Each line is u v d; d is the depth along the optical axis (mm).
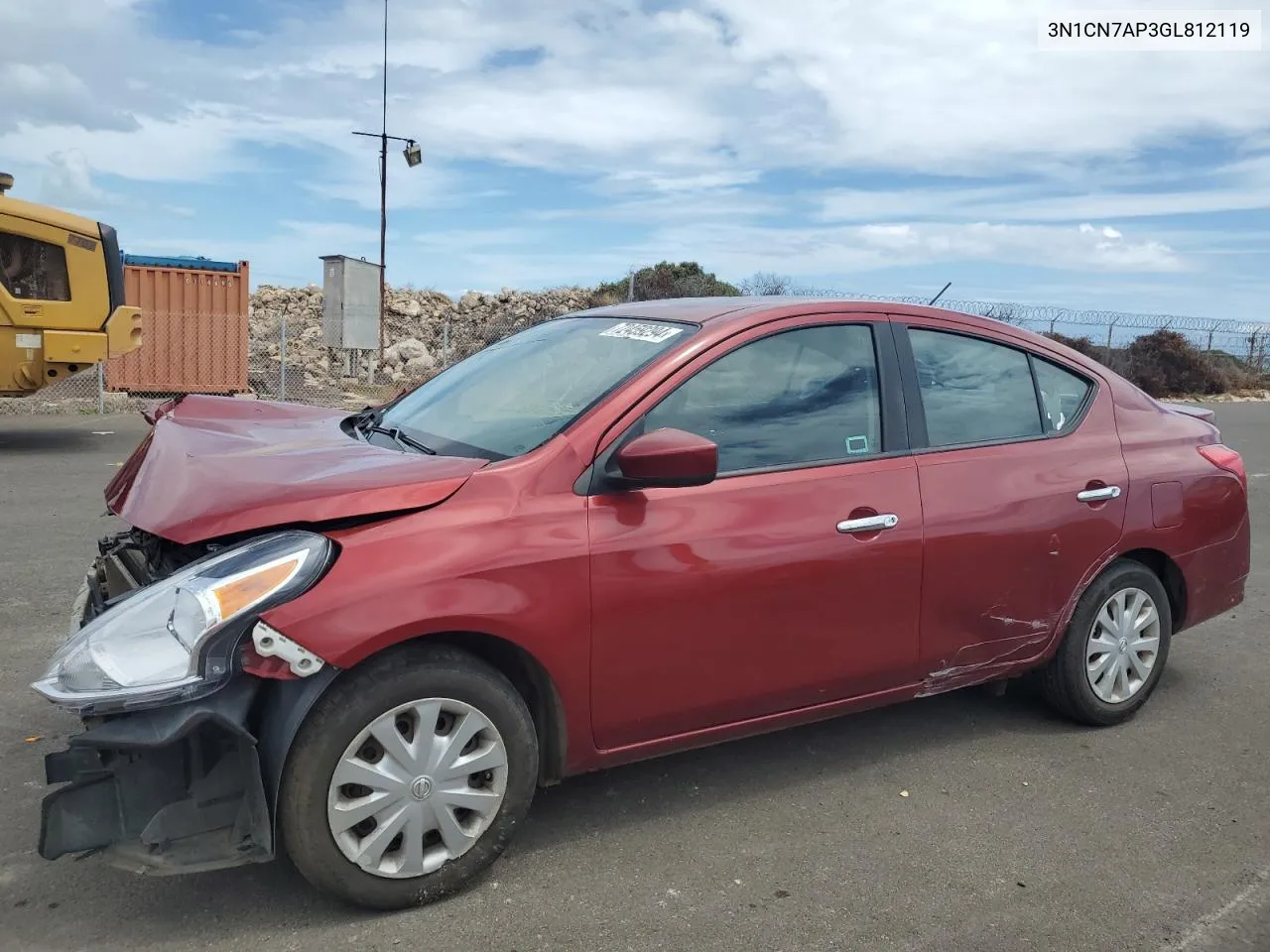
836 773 4008
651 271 22438
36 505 8430
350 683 2818
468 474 3090
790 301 3908
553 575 3076
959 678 4059
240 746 2750
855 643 3705
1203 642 5895
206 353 17406
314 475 3061
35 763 3801
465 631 2959
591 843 3410
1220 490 4719
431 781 2938
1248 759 4246
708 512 3371
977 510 3928
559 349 4012
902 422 3887
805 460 3633
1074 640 4316
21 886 3045
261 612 2691
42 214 11680
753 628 3465
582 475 3221
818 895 3129
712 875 3232
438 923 2924
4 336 11656
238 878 3117
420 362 21797
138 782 2717
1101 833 3574
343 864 2844
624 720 3301
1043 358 4391
